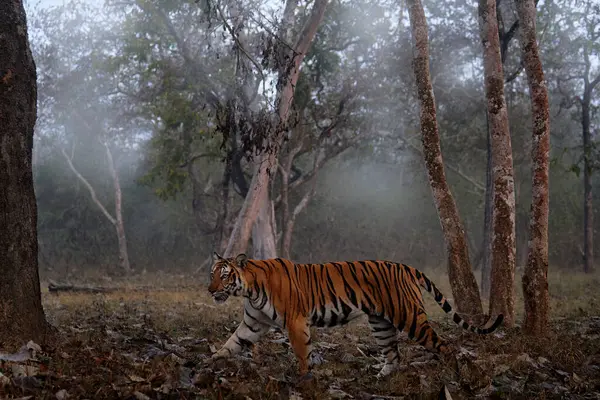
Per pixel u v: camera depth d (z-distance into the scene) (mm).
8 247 6359
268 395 5445
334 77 24391
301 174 25859
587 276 24562
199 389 5324
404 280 6766
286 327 6305
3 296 6293
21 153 6500
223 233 26094
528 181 32312
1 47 6445
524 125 26469
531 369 6980
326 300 6488
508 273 10438
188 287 21109
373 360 7504
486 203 18812
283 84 11344
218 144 23938
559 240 31766
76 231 33500
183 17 20641
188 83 21297
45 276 26375
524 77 24906
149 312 11859
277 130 11547
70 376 5344
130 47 21781
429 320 11016
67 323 9438
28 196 6562
